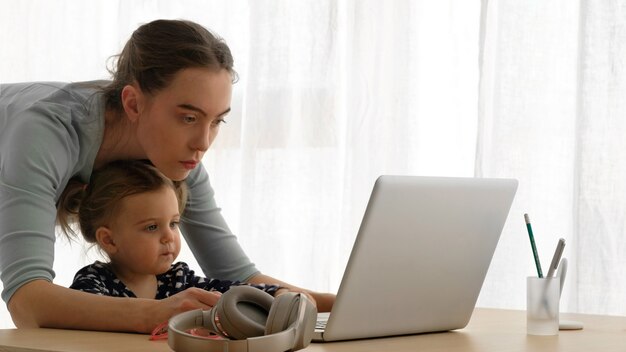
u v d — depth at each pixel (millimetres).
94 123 1477
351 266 1092
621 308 2045
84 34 2777
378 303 1146
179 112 1398
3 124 1470
